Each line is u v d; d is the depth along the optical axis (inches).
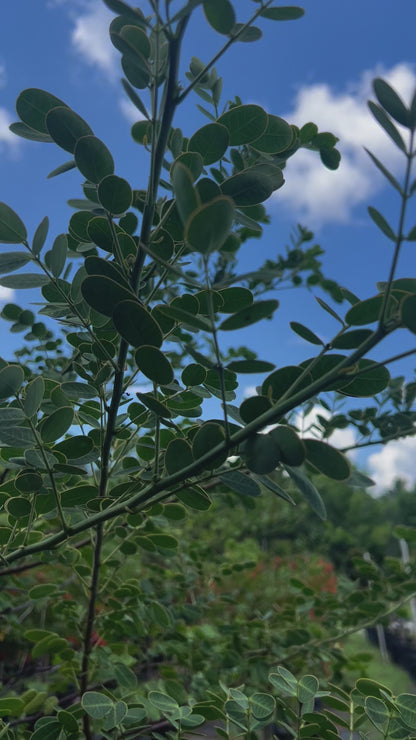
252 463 8.6
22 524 15.0
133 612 21.2
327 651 27.2
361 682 11.9
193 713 12.4
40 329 20.7
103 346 13.0
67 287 13.1
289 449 8.4
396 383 21.9
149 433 18.2
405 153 7.5
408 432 19.7
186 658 26.5
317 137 16.2
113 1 9.1
